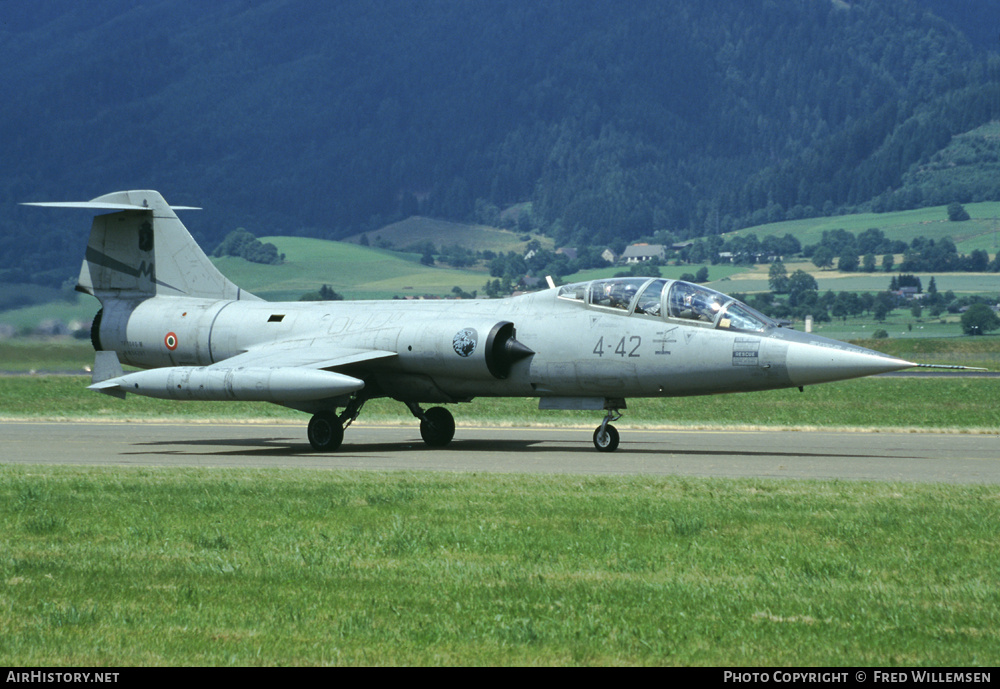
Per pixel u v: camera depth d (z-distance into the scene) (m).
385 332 73.56
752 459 63.09
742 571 30.59
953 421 99.00
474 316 73.25
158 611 26.67
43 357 159.12
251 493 45.62
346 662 22.80
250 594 28.19
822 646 23.83
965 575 29.91
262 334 79.31
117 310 87.12
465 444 76.75
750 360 64.62
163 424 100.50
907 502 42.19
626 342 67.94
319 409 71.88
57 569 31.25
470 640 24.30
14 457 66.75
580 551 33.28
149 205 87.62
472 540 34.88
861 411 113.06
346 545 34.38
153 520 39.19
